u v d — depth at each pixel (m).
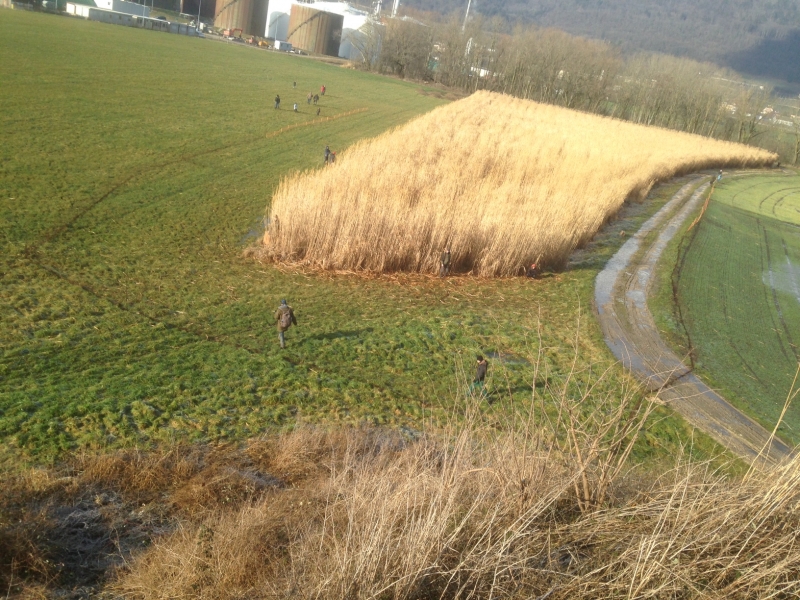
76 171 32.75
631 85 121.81
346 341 19.64
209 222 29.36
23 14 89.94
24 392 14.16
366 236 26.19
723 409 18.64
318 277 24.88
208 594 8.45
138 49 81.50
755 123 118.50
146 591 8.80
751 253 38.84
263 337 19.08
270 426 14.49
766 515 7.33
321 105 69.94
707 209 47.22
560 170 41.91
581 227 32.69
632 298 26.77
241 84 72.88
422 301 23.81
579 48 123.12
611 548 7.70
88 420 13.49
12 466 11.69
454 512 7.97
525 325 22.77
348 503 9.19
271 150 45.41
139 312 19.44
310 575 7.95
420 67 126.12
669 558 7.18
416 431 15.26
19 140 35.50
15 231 23.98
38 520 9.93
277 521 9.86
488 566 7.12
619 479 9.38
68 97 47.75
